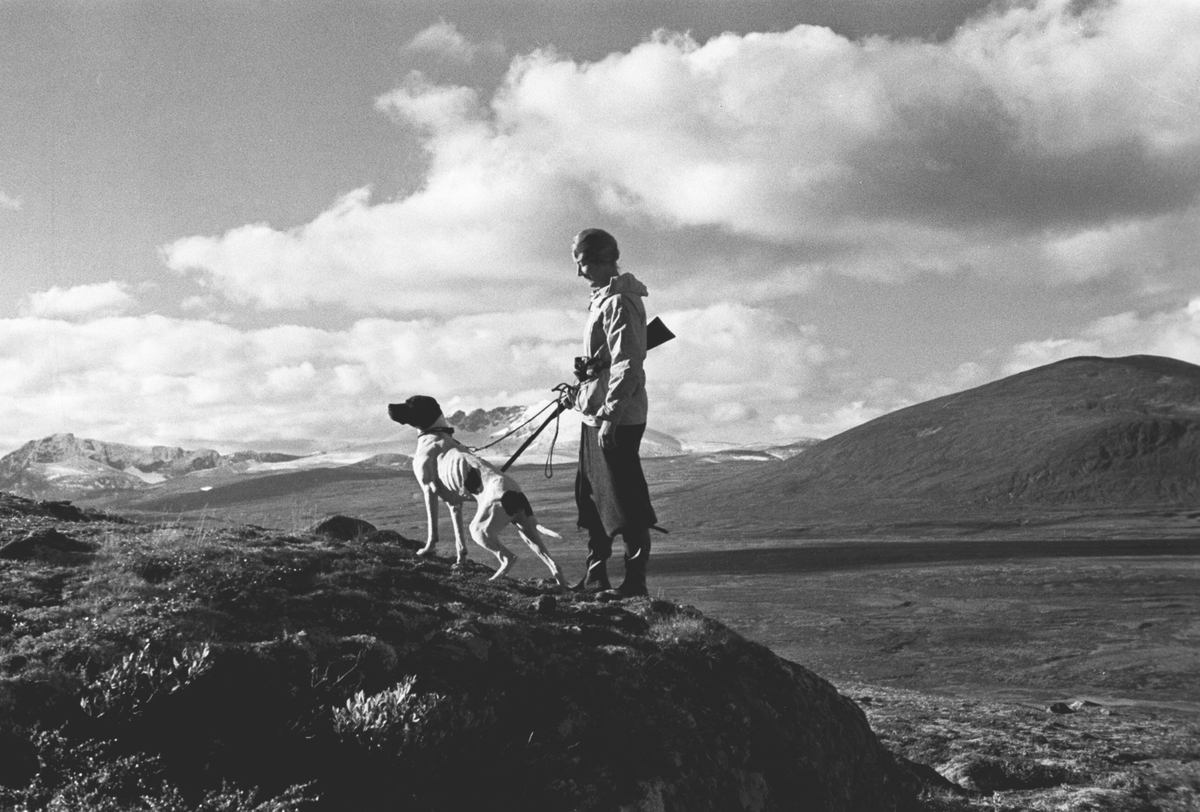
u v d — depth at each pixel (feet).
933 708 53.36
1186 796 38.24
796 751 22.52
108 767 13.93
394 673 17.49
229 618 17.94
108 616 16.99
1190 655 116.47
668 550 367.66
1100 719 54.80
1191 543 334.03
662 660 21.84
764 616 163.22
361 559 23.97
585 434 26.40
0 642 15.76
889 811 27.14
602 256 25.96
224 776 14.64
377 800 15.24
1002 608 171.73
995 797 35.47
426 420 27.07
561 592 25.05
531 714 18.33
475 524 25.26
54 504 26.61
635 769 18.22
